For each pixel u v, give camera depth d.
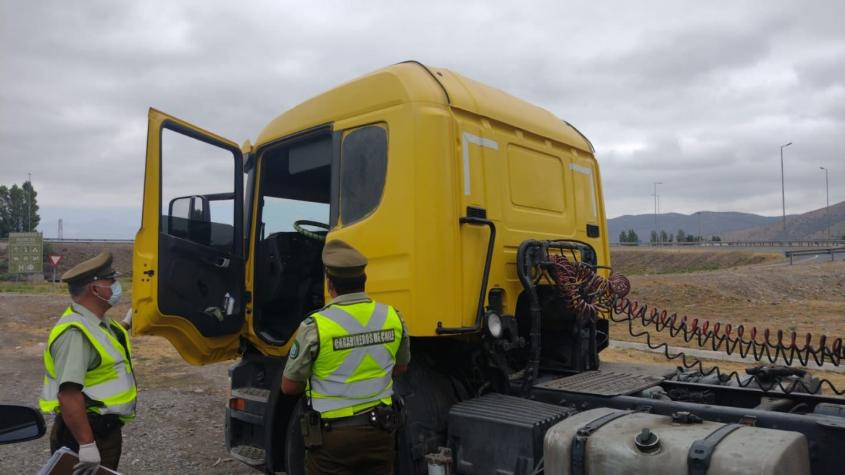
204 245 4.59
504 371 4.12
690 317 16.48
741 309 17.95
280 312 5.16
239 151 4.88
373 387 3.16
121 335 3.51
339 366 3.09
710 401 4.10
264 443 4.57
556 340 4.80
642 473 2.79
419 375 4.11
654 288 20.73
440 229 3.85
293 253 5.21
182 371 10.65
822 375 8.64
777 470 2.54
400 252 3.91
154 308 4.21
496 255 4.23
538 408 3.74
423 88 4.04
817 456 2.97
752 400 4.00
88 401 3.23
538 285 4.59
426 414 3.94
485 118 4.36
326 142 4.71
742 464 2.59
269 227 5.13
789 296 20.84
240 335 5.04
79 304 3.30
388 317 3.29
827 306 18.41
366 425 3.10
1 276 46.53
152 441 6.55
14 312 17.44
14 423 2.66
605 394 3.76
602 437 3.00
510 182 4.48
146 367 10.99
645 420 3.16
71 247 83.88
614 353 10.88
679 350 11.05
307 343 3.07
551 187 4.94
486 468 3.60
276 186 5.21
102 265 3.32
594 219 5.51
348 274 3.22
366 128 4.25
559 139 5.11
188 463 5.88
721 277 22.61
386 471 3.20
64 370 3.05
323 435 3.08
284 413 4.35
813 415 3.15
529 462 3.42
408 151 3.95
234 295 4.83
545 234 4.76
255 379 5.10
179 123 4.36
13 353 12.47
